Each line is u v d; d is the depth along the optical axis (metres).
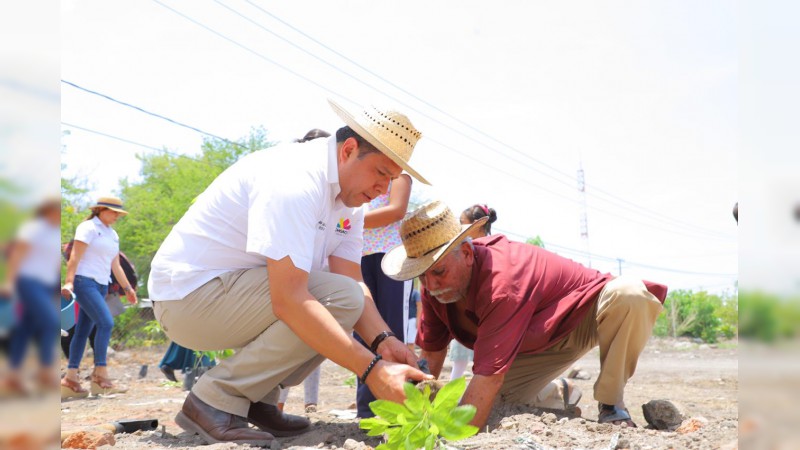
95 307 6.74
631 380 9.58
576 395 4.59
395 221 4.31
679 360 16.16
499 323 3.26
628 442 2.83
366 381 2.76
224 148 29.45
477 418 3.14
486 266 3.43
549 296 3.59
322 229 3.07
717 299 28.22
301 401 6.56
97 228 6.76
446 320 3.88
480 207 5.16
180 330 3.05
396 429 1.97
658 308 3.56
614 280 3.64
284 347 2.90
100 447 2.83
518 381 4.06
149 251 26.03
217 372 2.98
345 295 3.03
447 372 10.84
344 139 3.05
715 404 5.95
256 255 3.02
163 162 28.95
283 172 2.89
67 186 20.84
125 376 10.01
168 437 3.13
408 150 3.04
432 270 3.43
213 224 3.00
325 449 2.79
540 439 2.96
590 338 3.90
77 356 6.76
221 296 2.94
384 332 3.14
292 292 2.79
